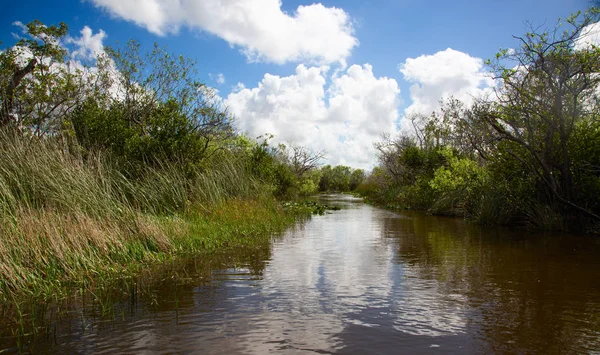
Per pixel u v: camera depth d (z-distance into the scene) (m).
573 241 9.34
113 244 6.91
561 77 10.40
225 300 4.92
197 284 5.64
